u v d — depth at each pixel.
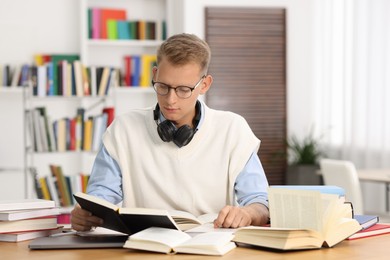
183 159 2.40
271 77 7.43
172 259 1.73
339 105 7.29
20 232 2.04
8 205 2.04
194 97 2.16
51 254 1.82
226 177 2.42
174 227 1.92
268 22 7.38
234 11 7.28
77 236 2.06
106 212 1.93
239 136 2.44
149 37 6.75
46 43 6.57
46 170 6.61
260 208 2.21
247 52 7.34
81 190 5.33
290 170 7.26
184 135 2.34
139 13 6.89
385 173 5.27
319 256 1.76
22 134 6.44
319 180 7.09
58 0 6.59
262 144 7.45
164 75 2.11
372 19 6.63
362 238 2.05
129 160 2.45
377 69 6.62
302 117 7.59
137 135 2.44
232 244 1.87
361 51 6.82
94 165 2.49
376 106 6.65
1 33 6.42
